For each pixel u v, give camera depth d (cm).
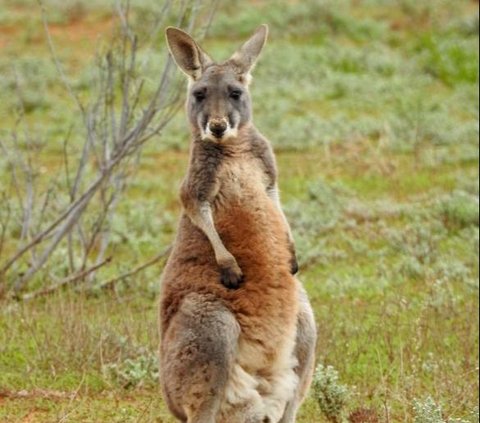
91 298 2694
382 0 6269
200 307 1608
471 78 4991
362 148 4094
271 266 1650
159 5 4794
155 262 2838
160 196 3738
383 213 3378
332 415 1942
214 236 1648
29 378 2142
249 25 5812
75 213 2780
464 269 2817
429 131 4169
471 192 3491
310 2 5997
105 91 2812
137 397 2075
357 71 5234
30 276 2747
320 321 2373
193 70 1808
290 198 3606
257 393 1620
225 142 1700
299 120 4388
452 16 5881
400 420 1931
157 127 2752
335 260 3044
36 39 5838
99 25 6012
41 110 4759
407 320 2430
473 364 2159
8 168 3869
